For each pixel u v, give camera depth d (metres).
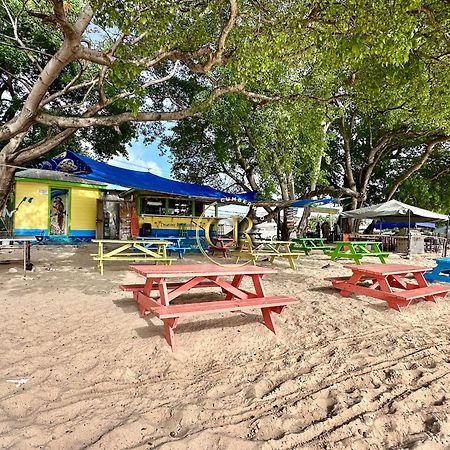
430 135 17.61
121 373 2.96
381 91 8.59
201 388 2.78
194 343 3.59
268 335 3.90
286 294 5.81
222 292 5.49
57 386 2.72
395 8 4.91
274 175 16.58
